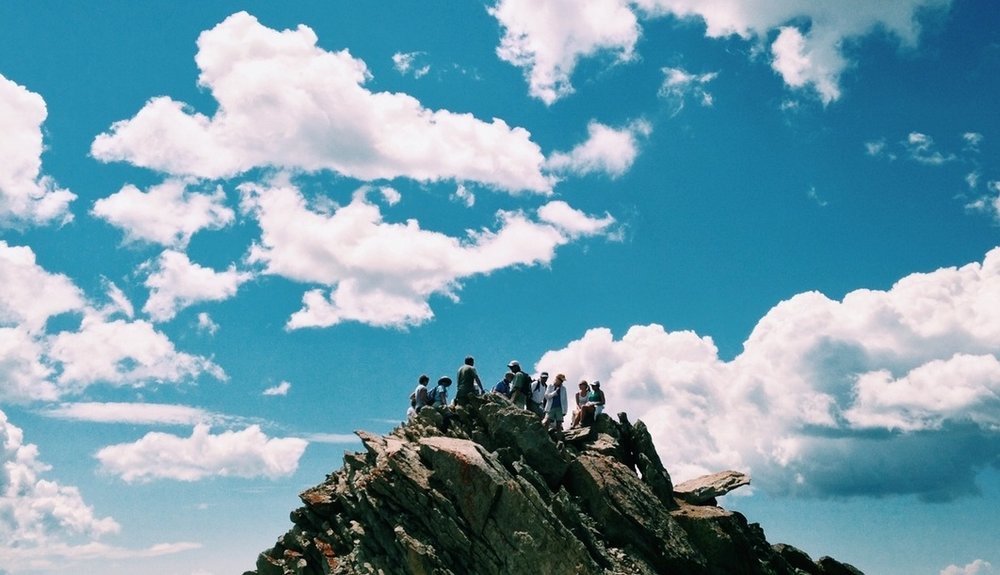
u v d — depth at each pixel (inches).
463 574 1595.7
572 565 1571.1
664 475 2015.3
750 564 1835.6
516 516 1604.3
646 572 1662.2
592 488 1811.0
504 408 1908.2
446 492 1660.9
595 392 2132.1
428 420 1956.2
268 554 1836.9
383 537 1664.6
